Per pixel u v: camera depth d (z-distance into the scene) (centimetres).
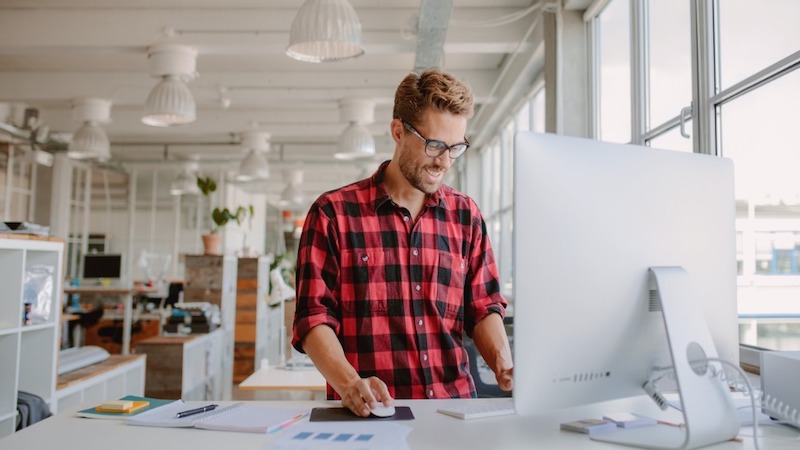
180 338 519
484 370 256
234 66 718
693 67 291
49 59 696
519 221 103
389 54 671
